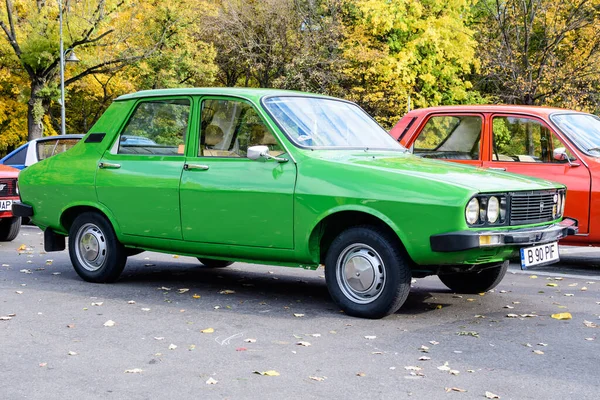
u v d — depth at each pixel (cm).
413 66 3394
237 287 760
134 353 503
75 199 760
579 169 863
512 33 3362
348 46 3356
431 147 973
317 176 612
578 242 864
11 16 3095
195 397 411
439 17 3466
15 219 1168
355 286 608
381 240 590
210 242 670
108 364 476
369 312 600
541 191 621
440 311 640
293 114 665
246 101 666
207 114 687
